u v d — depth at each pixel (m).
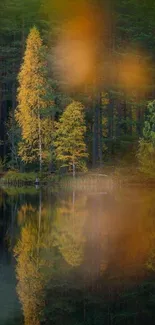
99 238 14.58
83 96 39.06
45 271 10.98
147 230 15.70
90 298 9.30
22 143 38.50
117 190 30.31
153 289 9.78
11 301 9.13
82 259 12.04
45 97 37.19
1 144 44.22
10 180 37.22
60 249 13.22
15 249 13.23
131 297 9.38
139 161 32.50
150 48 39.50
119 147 38.00
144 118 38.97
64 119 35.88
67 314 8.56
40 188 33.56
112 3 38.69
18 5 45.25
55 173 37.62
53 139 37.69
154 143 31.25
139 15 38.62
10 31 47.00
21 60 44.94
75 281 10.29
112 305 8.99
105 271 10.97
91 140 39.94
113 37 39.28
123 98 39.75
